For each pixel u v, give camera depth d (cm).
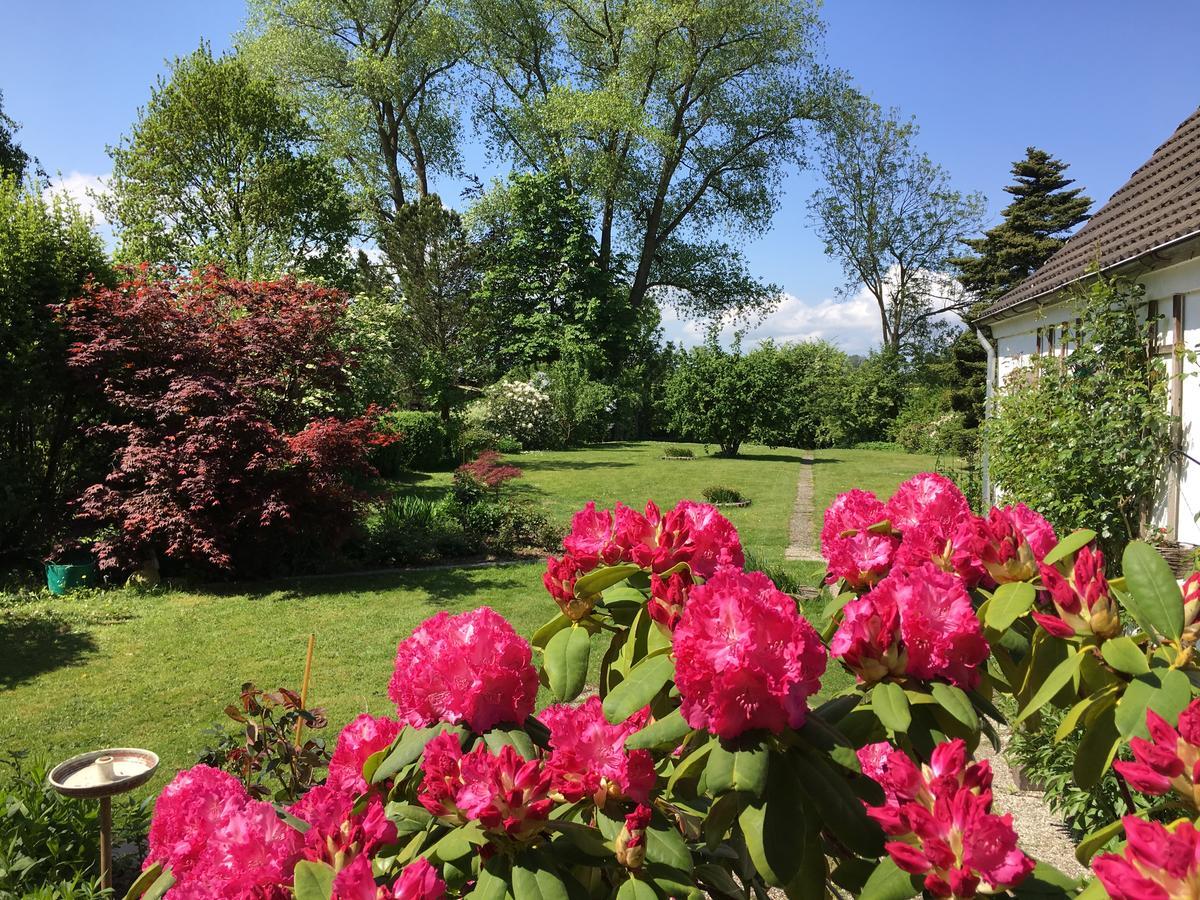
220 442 857
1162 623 126
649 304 3456
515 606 821
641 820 124
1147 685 120
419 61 3005
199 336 934
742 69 3066
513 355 3052
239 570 936
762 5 2853
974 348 2811
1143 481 618
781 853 113
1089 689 138
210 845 126
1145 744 104
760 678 112
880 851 115
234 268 1817
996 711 133
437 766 125
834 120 3216
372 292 2328
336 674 627
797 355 3209
